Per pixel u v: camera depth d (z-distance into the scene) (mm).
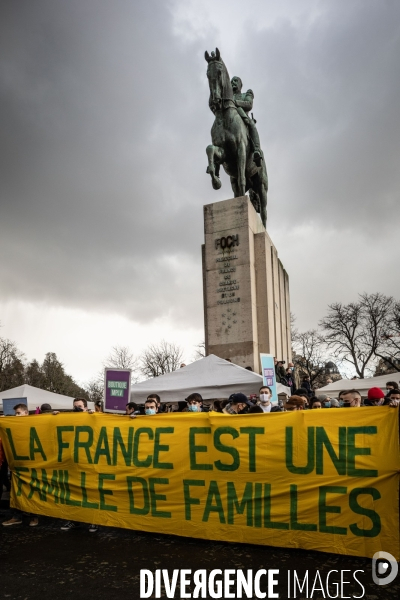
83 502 5672
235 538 4816
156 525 5215
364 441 4469
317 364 47906
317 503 4523
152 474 5328
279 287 17703
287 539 4594
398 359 39969
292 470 4703
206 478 5074
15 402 11828
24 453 6215
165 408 11852
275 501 4715
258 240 15531
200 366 11023
